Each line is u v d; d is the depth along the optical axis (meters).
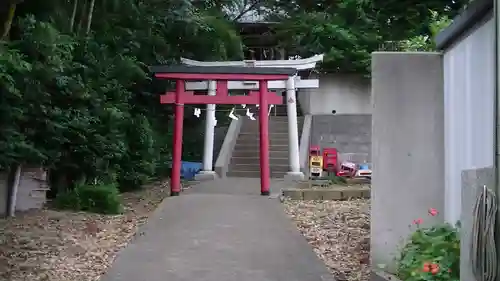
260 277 5.74
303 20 18.44
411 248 5.11
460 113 5.21
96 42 11.34
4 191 8.80
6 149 8.12
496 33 3.69
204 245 7.11
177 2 13.94
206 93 15.82
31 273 5.80
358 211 9.40
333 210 9.59
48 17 10.05
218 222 8.56
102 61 11.01
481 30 4.65
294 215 9.22
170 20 14.16
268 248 6.95
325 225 8.34
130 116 12.53
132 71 12.10
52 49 8.23
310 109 18.77
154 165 13.38
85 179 10.72
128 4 12.27
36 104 8.74
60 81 8.95
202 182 14.33
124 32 12.73
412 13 5.79
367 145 17.92
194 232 7.86
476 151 4.75
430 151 5.75
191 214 9.23
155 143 13.77
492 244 3.36
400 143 5.78
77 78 9.62
